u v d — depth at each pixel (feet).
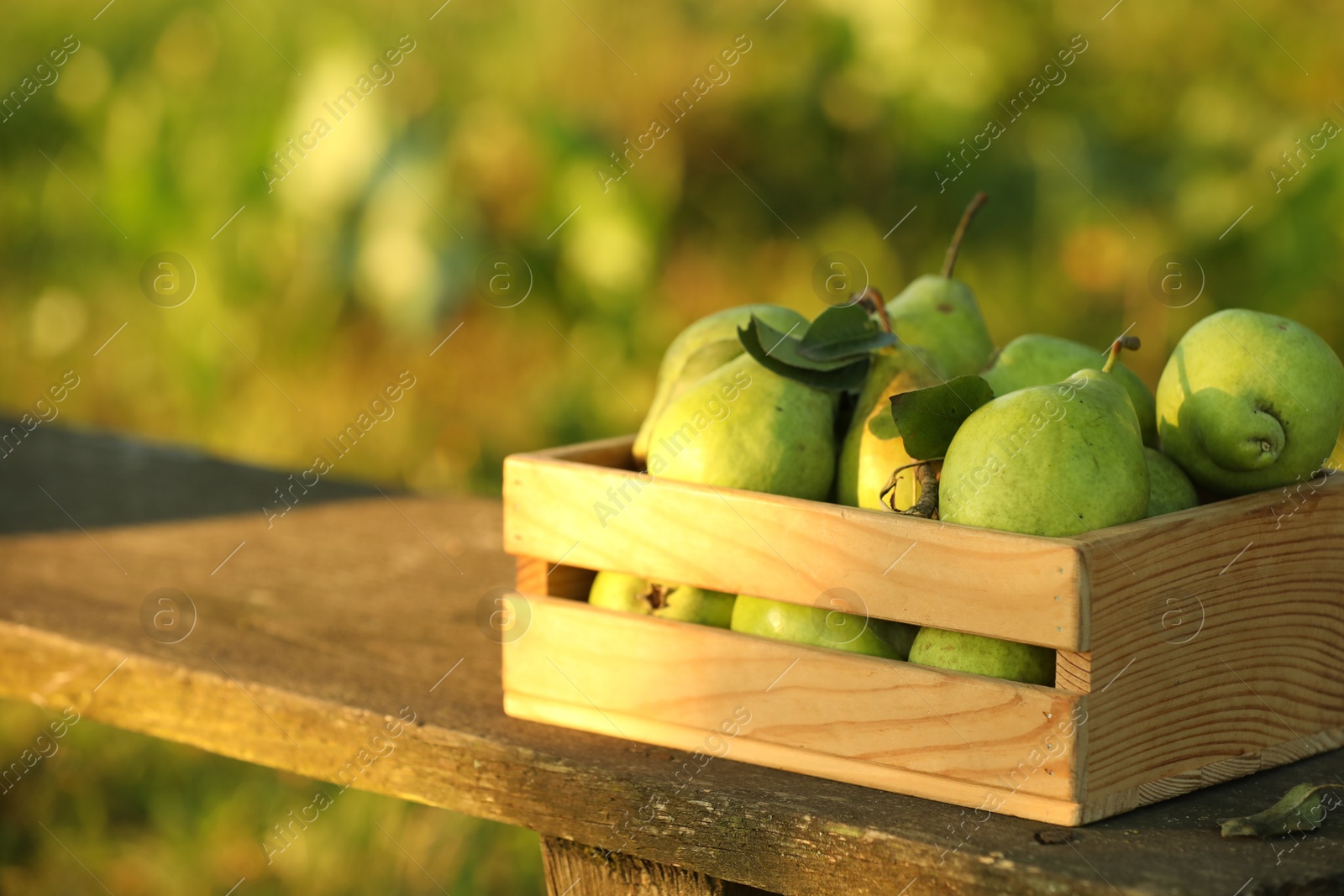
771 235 25.66
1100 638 7.23
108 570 12.62
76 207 28.63
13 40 29.25
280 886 16.97
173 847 17.76
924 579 7.57
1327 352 8.38
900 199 25.67
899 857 7.30
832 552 7.88
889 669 7.77
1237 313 8.56
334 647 10.68
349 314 26.02
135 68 27.78
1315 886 6.86
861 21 25.05
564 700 8.95
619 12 24.76
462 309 25.20
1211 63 24.77
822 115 25.23
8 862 17.69
